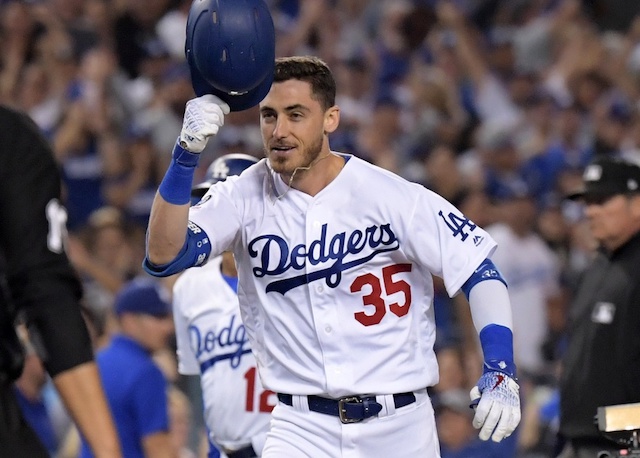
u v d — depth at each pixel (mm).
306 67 14398
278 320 14688
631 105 48625
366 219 14531
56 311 10664
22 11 47531
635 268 21062
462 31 49469
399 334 14602
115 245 35781
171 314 25406
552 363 35375
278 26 51156
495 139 42062
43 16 47719
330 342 14438
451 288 14484
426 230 14492
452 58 48594
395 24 50688
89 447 10703
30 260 10688
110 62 45938
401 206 14492
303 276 14508
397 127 44281
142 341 22828
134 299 22656
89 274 34406
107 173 41656
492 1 53250
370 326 14492
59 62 45750
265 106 14367
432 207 14586
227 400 19078
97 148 42750
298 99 14258
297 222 14586
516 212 37094
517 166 42719
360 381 14438
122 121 44219
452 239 14492
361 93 47531
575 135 46219
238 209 14688
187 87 44688
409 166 42656
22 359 11109
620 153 45062
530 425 29219
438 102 46125
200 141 13211
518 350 35625
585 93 48844
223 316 19359
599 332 21078
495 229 37062
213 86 13453
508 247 36562
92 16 49688
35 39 47406
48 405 29078
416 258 14578
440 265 14484
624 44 51250
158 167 42281
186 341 20062
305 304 14547
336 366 14461
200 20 13219
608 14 55812
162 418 22672
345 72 47750
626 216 21516
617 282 21141
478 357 32188
